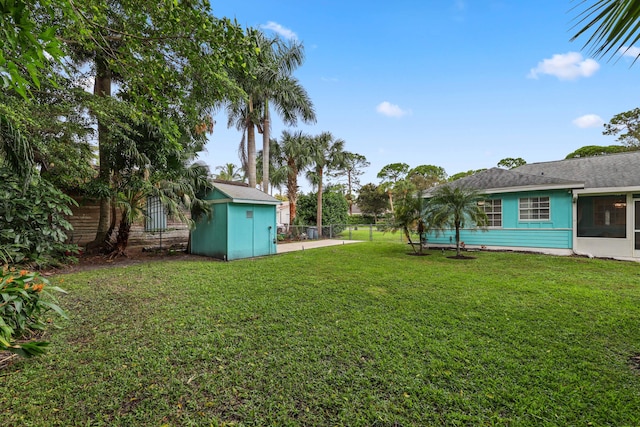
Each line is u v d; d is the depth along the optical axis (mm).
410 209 9062
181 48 3422
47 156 5617
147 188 7094
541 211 8781
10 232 4805
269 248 9109
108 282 4867
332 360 2371
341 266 6531
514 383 2053
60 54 1607
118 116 6191
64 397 1871
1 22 1366
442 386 2027
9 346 1925
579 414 1750
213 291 4371
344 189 37438
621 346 2605
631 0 1148
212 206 8234
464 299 4008
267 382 2064
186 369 2219
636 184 7449
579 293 4277
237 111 12688
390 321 3205
